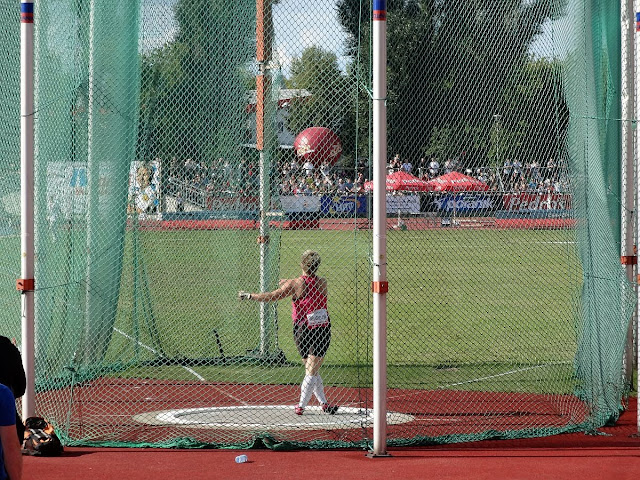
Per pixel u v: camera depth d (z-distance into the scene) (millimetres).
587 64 16328
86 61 16672
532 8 16672
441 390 17984
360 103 19375
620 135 18312
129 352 19297
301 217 26141
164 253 20250
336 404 16547
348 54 17562
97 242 16750
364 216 26250
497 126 17812
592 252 16234
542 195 21609
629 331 17594
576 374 17406
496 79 17406
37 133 16328
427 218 39469
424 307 30203
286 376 19234
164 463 12484
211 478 11617
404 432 14430
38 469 12094
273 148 19969
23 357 13430
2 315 16625
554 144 17062
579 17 16234
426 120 20547
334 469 12070
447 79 19359
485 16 17297
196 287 20547
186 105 18984
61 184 16547
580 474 11797
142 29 17891
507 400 17047
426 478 11555
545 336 24344
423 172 27156
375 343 12852
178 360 20016
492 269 37688
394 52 20250
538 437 14352
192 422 14969
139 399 16766
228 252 20578
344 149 22375
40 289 14914
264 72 19344
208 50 18734
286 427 14742
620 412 16422
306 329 15570
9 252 16609
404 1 19859
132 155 17047
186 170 19578
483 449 13445
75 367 16594
